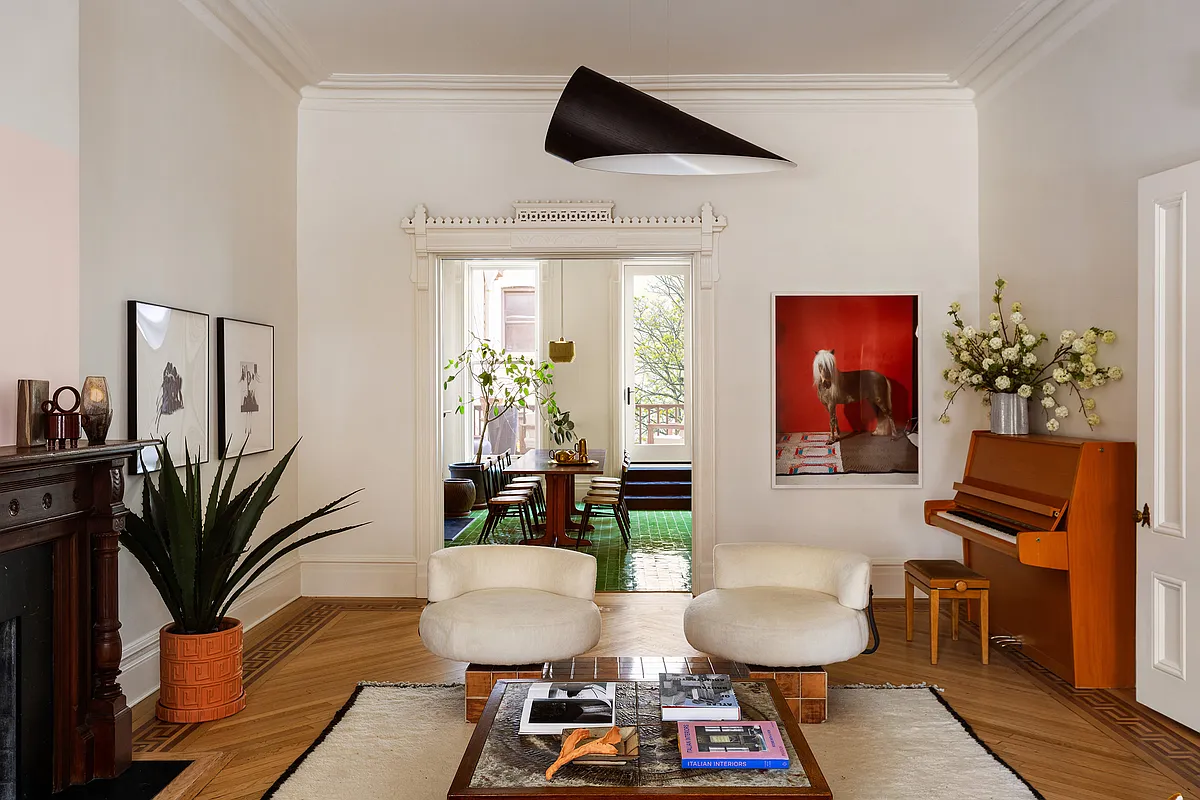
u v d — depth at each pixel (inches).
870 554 235.0
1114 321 168.6
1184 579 139.6
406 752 130.6
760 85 227.8
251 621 203.0
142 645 155.8
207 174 180.5
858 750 130.8
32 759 111.7
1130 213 163.2
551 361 418.9
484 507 406.3
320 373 234.2
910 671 170.9
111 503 121.5
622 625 205.0
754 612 144.1
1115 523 160.6
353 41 203.8
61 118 123.0
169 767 125.1
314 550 235.1
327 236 234.1
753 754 91.0
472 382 427.5
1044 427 195.5
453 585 154.2
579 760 91.0
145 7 155.7
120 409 147.6
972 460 204.2
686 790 85.4
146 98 156.3
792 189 233.6
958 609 204.7
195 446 173.9
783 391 233.9
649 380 427.8
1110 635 160.9
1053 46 190.4
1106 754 130.9
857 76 224.8
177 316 165.6
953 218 233.1
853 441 234.5
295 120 232.1
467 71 222.5
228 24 186.5
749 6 185.2
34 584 112.0
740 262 234.1
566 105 145.7
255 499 151.6
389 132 234.2
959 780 120.3
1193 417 137.7
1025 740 136.3
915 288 233.5
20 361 114.7
